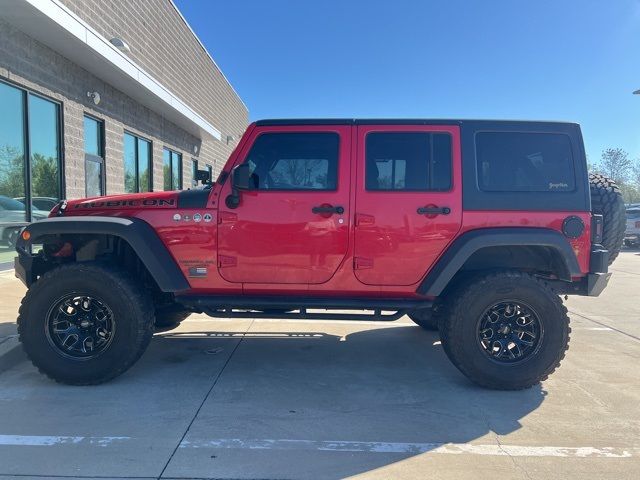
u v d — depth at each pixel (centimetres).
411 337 628
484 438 356
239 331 650
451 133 452
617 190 477
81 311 454
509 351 445
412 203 444
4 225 844
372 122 454
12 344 505
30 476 297
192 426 368
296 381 467
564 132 453
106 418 379
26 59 852
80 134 1033
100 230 438
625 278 1205
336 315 470
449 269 437
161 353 549
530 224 444
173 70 1523
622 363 530
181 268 454
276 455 327
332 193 446
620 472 311
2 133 827
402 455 330
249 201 447
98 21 1031
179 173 1758
